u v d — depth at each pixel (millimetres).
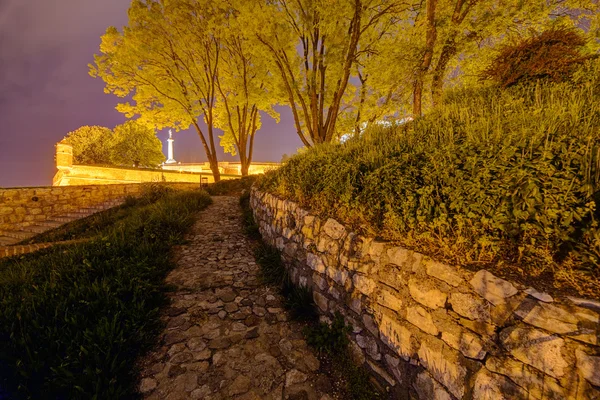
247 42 12008
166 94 16422
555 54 4320
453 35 7504
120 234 5879
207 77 17172
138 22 14727
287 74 12648
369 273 2816
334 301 3330
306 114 11758
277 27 10961
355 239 3064
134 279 3949
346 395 2562
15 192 11055
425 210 2439
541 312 1533
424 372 2146
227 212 9602
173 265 5027
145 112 16781
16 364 2361
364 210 3188
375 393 2539
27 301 3264
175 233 6586
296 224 4555
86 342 2742
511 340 1633
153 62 15875
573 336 1392
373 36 11562
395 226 2689
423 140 3738
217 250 5992
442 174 2434
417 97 8188
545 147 1961
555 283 1615
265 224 6484
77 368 2506
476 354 1792
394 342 2447
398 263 2500
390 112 9422
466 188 2160
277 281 4559
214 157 18391
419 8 9719
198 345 3111
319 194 4227
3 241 9789
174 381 2627
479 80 5652
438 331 2064
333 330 3172
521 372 1558
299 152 8406
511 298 1682
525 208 1838
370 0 9539
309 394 2555
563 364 1399
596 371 1283
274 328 3467
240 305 3918
